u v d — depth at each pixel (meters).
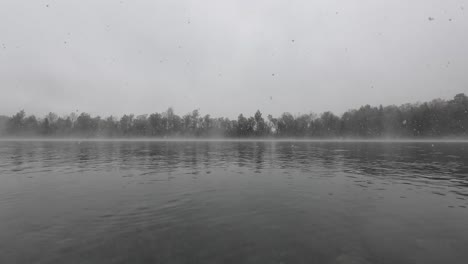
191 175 16.03
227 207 9.42
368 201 10.16
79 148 43.97
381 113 103.06
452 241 6.62
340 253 6.01
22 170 18.00
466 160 24.38
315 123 115.50
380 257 5.84
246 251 6.09
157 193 11.43
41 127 115.19
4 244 6.46
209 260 5.68
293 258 5.77
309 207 9.41
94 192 11.59
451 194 11.26
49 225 7.66
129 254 5.93
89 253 5.98
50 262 5.62
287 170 18.12
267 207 9.39
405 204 9.77
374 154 31.75
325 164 21.59
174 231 7.22
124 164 21.42
